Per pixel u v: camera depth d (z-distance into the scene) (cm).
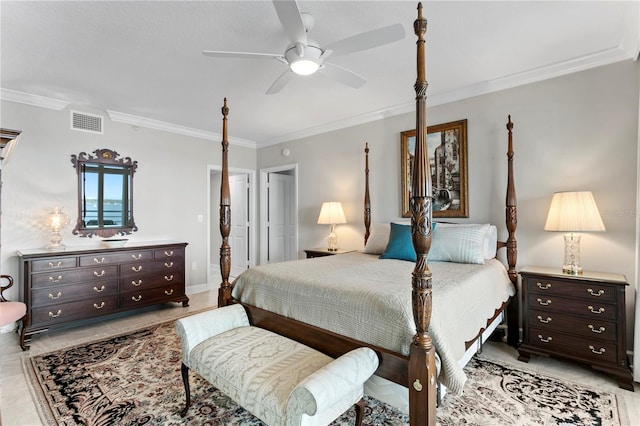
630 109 249
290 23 175
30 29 216
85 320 340
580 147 270
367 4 195
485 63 273
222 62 265
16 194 330
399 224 323
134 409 193
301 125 459
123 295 353
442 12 202
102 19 206
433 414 141
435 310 159
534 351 251
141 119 418
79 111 372
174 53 250
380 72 290
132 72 283
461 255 275
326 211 414
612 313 222
